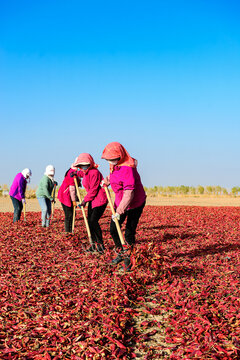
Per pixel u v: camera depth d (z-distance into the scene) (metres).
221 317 4.07
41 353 3.43
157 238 9.34
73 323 3.99
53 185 11.34
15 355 3.37
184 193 37.69
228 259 6.88
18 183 12.07
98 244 7.56
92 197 7.41
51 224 11.87
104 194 7.51
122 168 5.92
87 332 3.74
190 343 3.56
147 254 5.64
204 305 4.32
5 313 4.33
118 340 3.63
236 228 11.27
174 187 38.38
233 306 4.37
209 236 9.64
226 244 8.50
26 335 3.78
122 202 5.88
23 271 6.12
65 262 6.79
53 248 8.02
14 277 5.81
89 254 7.37
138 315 4.27
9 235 9.48
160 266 5.57
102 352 3.38
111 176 6.10
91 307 4.34
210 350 3.39
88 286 5.27
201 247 8.13
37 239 8.98
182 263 6.37
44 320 4.08
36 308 4.45
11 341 3.66
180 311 4.24
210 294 4.78
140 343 3.66
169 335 3.79
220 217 14.57
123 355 3.40
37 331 3.86
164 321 4.13
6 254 7.38
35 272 6.08
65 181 9.38
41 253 7.54
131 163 5.96
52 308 4.45
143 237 9.49
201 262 6.58
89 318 4.08
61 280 5.55
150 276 5.46
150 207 19.86
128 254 5.77
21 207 12.30
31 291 5.05
